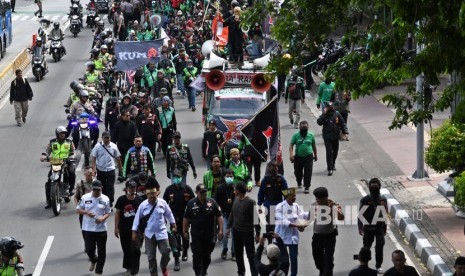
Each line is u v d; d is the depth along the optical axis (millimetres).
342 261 46844
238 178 49188
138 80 78750
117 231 44344
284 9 40469
